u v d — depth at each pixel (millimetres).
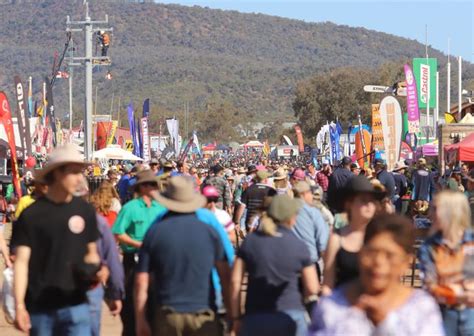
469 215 13641
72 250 13930
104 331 22266
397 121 49844
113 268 15414
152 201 19047
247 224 32750
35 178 14234
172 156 100500
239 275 14141
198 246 13844
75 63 87250
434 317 9711
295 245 14023
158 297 13953
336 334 9672
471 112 94562
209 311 13922
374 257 9766
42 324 13914
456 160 53000
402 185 44094
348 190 13953
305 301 14312
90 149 82125
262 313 13914
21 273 13789
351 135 113938
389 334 9633
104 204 22312
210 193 22047
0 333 21703
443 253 13586
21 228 13922
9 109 43031
